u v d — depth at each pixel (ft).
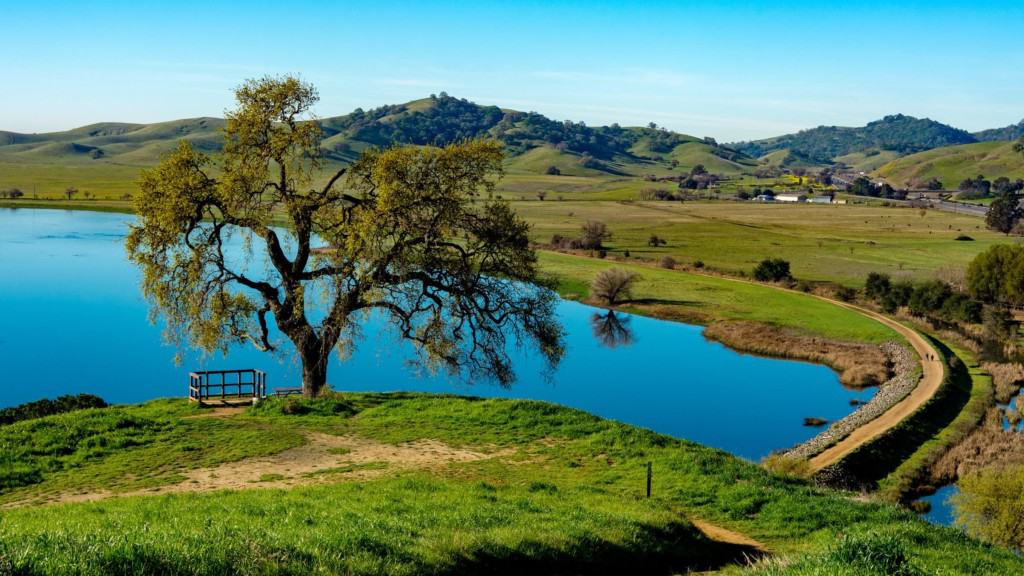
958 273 393.70
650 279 402.31
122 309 281.13
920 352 253.65
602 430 102.47
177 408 113.50
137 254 117.29
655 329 311.88
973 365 243.81
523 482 81.56
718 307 340.18
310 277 123.85
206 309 122.62
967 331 300.20
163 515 52.60
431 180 121.60
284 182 122.11
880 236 579.07
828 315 319.68
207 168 135.95
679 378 237.45
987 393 209.26
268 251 127.34
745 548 64.23
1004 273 330.13
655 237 527.81
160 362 216.95
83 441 89.20
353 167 123.95
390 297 129.29
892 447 163.63
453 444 96.58
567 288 378.94
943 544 59.16
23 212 636.48
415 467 85.35
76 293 305.12
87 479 76.84
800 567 39.93
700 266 441.27
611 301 354.33
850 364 253.03
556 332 136.05
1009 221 602.03
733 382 232.94
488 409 111.75
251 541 37.01
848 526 69.21
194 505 57.52
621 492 79.41
